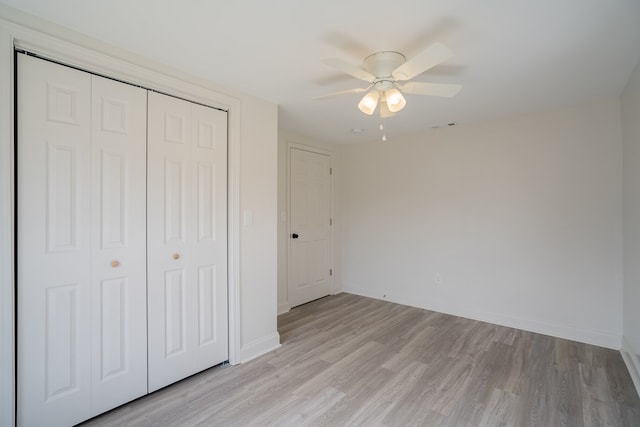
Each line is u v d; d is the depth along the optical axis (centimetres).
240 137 251
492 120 332
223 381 223
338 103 280
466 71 214
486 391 211
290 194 393
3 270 149
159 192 207
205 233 232
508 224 328
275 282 283
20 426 157
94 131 178
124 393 193
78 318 174
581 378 227
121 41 179
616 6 144
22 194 156
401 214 409
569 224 295
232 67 211
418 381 223
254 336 264
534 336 303
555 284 302
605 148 276
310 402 199
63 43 165
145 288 201
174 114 214
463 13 151
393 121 336
